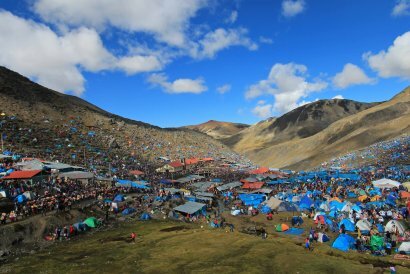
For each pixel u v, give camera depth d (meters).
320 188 102.25
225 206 90.00
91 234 57.69
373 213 62.78
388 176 109.62
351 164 169.12
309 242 46.94
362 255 43.38
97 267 39.66
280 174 146.38
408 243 44.88
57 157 116.50
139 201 83.44
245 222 68.81
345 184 107.44
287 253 41.78
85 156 130.00
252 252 42.81
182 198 92.69
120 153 157.75
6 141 120.50
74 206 67.88
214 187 111.06
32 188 71.31
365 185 99.94
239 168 179.62
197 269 37.50
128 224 65.56
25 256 45.06
